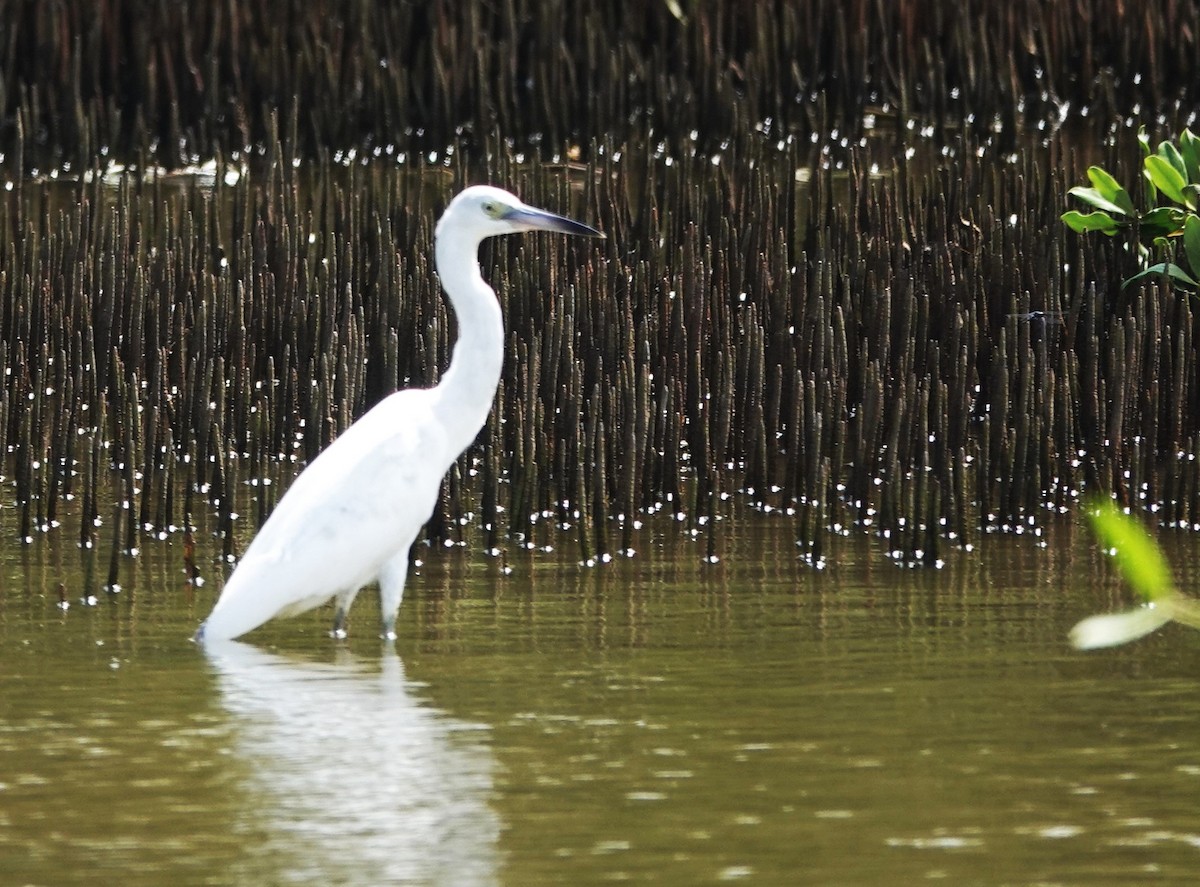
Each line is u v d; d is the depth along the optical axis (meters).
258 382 17.94
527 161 28.94
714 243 20.30
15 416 16.31
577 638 10.91
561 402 15.45
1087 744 8.96
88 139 28.06
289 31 30.66
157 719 9.32
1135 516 14.24
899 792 8.33
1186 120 30.67
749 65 30.17
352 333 15.88
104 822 7.99
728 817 8.04
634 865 7.54
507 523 14.19
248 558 10.66
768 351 17.34
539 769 8.62
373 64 29.83
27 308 17.48
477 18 30.11
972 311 17.12
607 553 13.06
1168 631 11.02
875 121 31.31
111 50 30.06
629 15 31.23
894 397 16.05
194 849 7.70
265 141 29.20
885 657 10.48
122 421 15.84
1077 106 31.67
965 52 30.55
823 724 9.27
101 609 11.54
